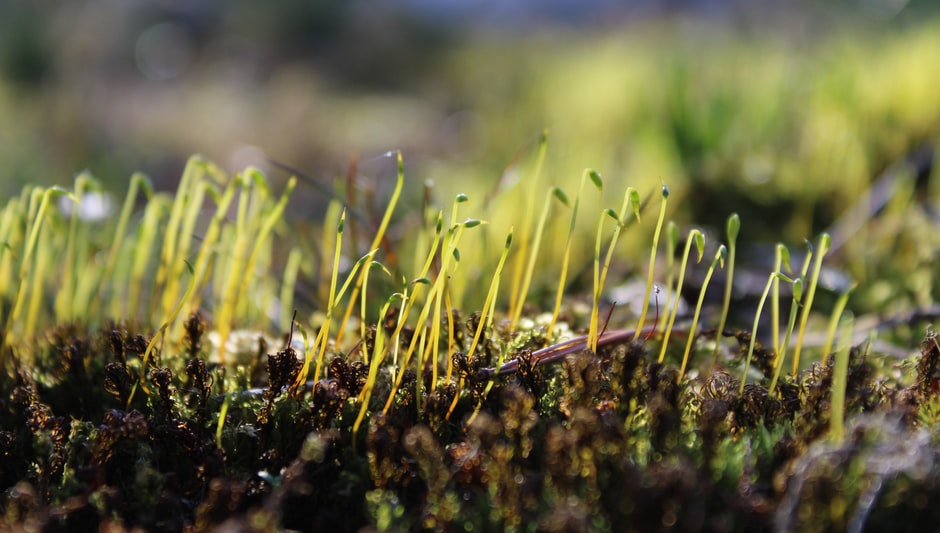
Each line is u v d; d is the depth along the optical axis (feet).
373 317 0.64
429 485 0.49
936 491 0.48
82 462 0.51
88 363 0.58
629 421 0.52
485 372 0.54
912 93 0.98
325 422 0.52
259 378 0.58
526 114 1.61
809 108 1.09
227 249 0.63
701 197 0.89
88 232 0.69
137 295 0.63
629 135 1.16
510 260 0.70
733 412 0.52
